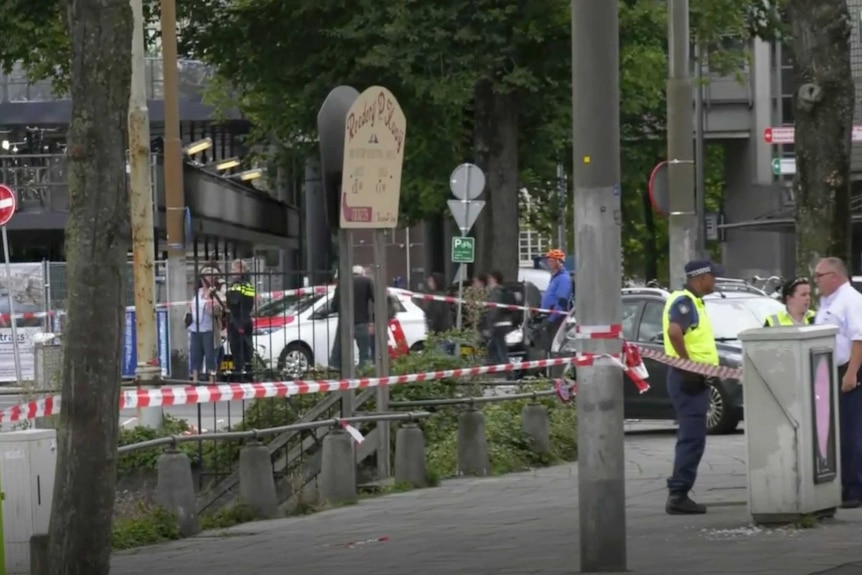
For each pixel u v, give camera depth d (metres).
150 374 46.50
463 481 35.75
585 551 20.59
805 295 27.55
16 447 25.23
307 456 35.56
